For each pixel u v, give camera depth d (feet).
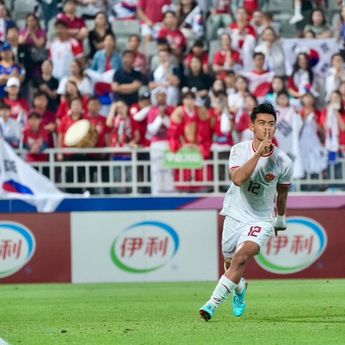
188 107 186.60
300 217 182.50
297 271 182.39
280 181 99.66
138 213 181.47
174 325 101.86
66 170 186.50
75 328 101.45
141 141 191.83
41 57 206.59
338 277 183.21
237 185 95.35
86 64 209.56
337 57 206.59
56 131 191.52
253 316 112.68
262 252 181.88
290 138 189.57
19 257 180.34
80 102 188.75
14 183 180.75
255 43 212.64
